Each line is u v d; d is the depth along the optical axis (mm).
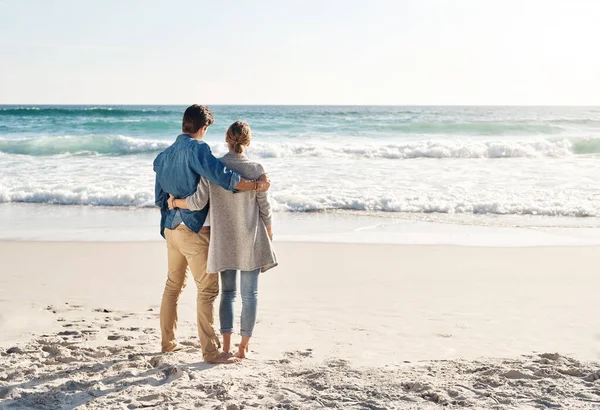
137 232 10188
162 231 4312
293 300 6055
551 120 35281
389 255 8266
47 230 10375
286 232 10258
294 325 5211
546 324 5203
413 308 5742
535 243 9266
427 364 4105
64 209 12898
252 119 37219
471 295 6227
